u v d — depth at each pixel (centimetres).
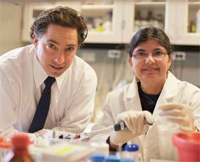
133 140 119
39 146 78
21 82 141
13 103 139
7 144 76
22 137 67
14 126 146
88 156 74
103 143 87
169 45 128
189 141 72
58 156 66
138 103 135
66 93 149
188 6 256
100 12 292
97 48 299
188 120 90
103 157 76
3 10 256
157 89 135
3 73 135
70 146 74
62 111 152
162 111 93
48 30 118
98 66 303
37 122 142
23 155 67
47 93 143
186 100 131
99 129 130
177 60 277
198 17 258
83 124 152
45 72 137
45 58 122
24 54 145
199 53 275
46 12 127
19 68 141
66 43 117
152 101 137
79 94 154
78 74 153
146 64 122
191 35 256
